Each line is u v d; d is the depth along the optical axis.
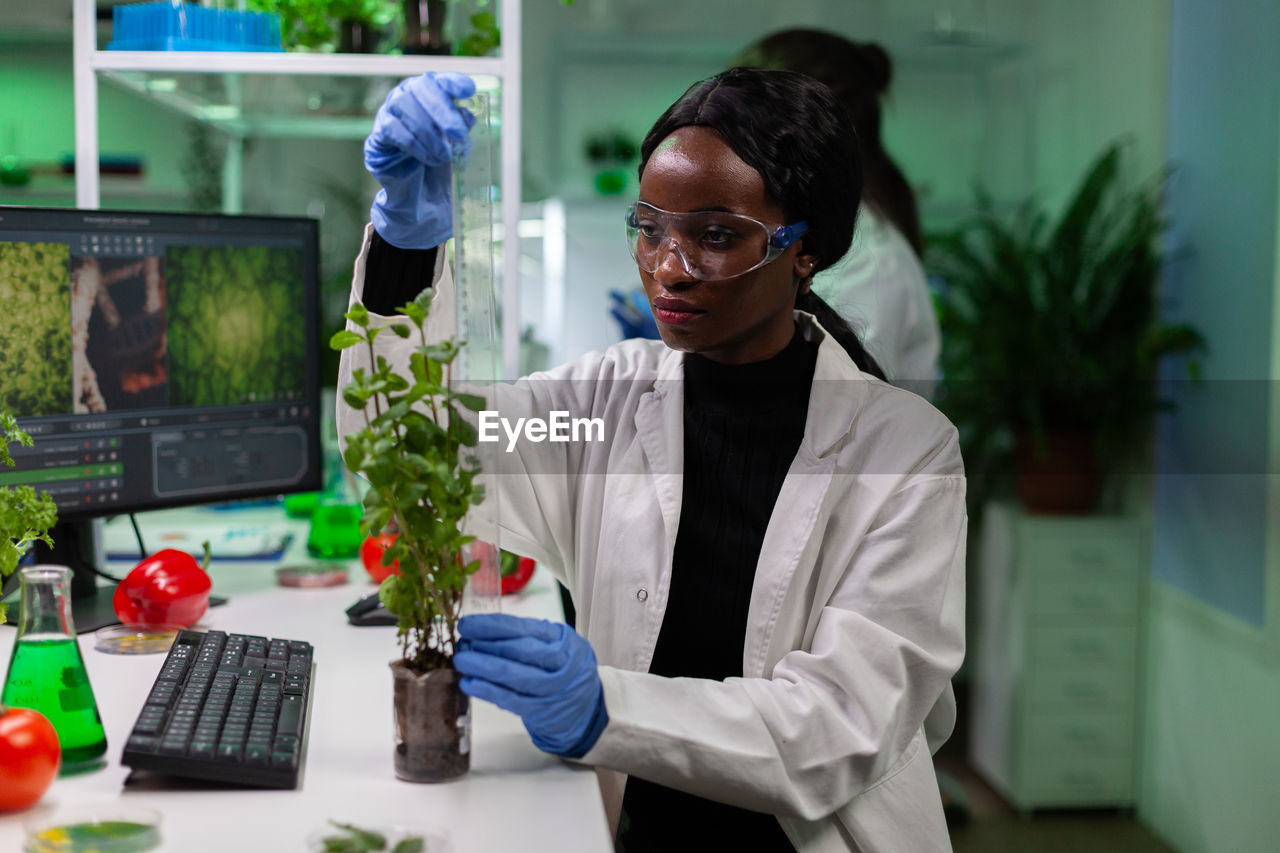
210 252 1.49
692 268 0.99
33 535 1.04
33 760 0.80
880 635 0.99
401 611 0.89
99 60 1.56
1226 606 2.75
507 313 1.63
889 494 1.07
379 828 0.74
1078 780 3.03
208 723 0.90
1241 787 2.65
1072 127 3.69
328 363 1.96
